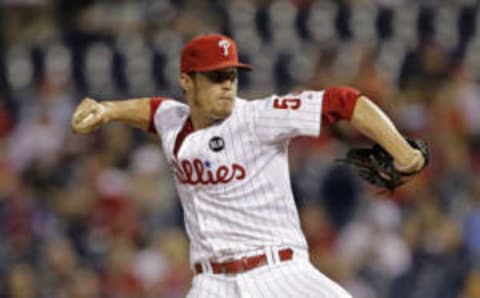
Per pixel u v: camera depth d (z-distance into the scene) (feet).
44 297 179.01
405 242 189.98
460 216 195.62
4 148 219.41
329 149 201.05
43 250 185.98
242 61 226.38
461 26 245.24
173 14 241.14
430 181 205.67
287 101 86.89
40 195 205.05
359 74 225.35
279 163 88.02
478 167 218.79
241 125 87.51
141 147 210.79
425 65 235.81
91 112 93.25
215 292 88.58
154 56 230.27
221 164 87.76
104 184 200.13
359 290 180.45
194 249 90.17
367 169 87.20
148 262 184.03
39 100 226.99
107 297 181.47
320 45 234.79
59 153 213.66
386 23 241.55
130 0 249.55
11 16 249.96
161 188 203.82
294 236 88.58
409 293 182.50
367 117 84.38
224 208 88.22
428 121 223.71
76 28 245.65
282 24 236.22
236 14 237.25
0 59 237.04
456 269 184.34
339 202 196.13
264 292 87.10
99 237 191.62
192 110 89.56
